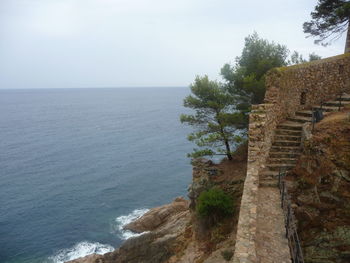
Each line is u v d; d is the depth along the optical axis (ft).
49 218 140.36
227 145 79.66
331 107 58.85
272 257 30.35
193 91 80.53
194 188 74.54
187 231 77.30
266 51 80.69
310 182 42.04
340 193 38.17
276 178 46.11
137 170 208.74
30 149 268.00
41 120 468.75
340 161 39.70
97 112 593.83
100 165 220.84
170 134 333.83
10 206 151.53
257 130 47.14
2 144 287.89
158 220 123.24
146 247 89.66
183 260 62.08
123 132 352.90
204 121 82.84
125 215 143.33
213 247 56.03
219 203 58.54
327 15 78.23
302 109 63.05
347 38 74.38
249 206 37.29
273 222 36.37
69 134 343.05
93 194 167.73
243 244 30.96
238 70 77.66
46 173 202.28
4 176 194.80
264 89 69.92
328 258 35.81
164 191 171.83
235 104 82.12
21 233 127.85
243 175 67.67
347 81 67.77
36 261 110.11
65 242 121.39
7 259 111.24
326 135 43.73
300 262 28.99
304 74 61.72
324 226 37.63
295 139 52.70
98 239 123.24
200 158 85.46
